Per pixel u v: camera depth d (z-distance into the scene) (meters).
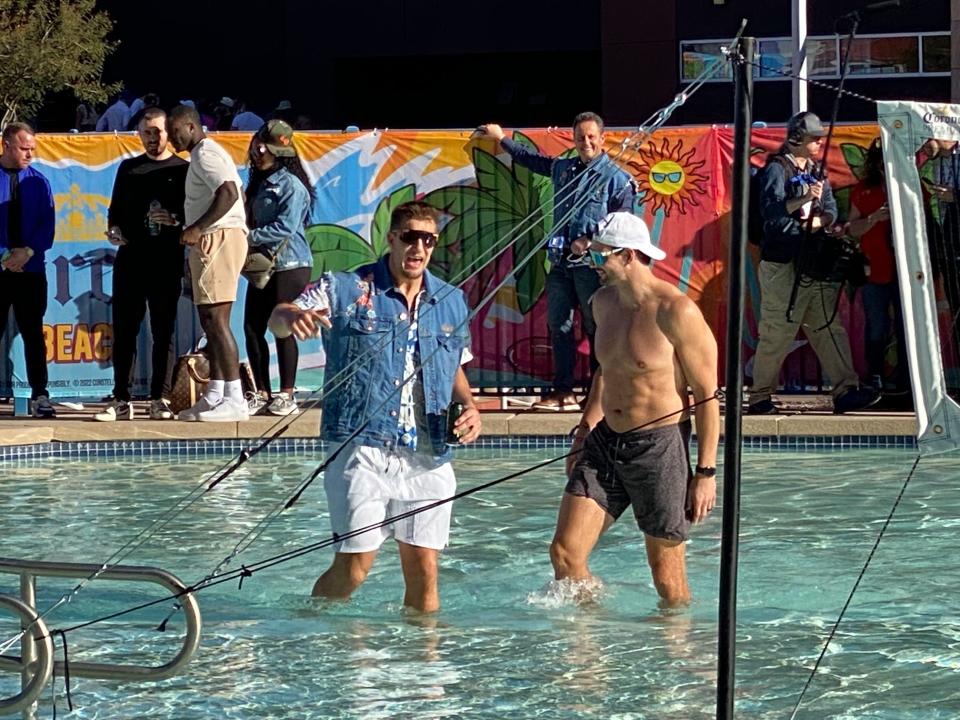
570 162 11.27
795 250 11.20
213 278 11.13
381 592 6.84
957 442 4.98
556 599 6.60
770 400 11.56
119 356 11.71
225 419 11.38
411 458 6.32
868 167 11.31
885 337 11.50
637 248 6.39
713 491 6.43
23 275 11.61
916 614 6.37
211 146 11.02
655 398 6.38
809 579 7.04
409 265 6.17
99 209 12.41
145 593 6.98
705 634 6.05
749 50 3.92
